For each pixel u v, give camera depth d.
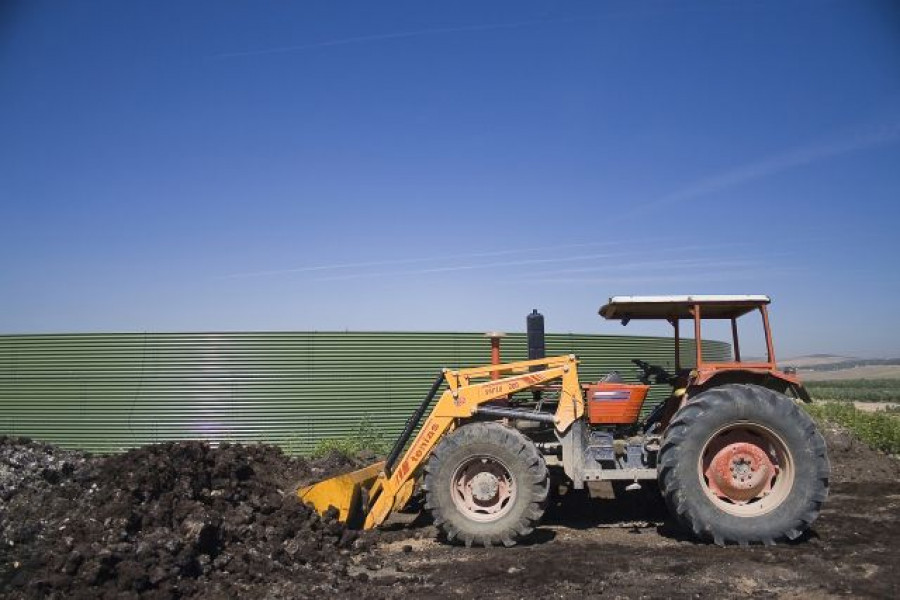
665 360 13.82
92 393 12.03
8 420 12.23
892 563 5.45
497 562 5.72
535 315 7.24
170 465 6.16
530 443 6.25
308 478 7.89
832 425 11.59
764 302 6.60
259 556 5.59
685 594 4.87
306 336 12.05
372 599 4.91
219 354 11.91
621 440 6.87
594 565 5.54
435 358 12.41
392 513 7.58
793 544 6.06
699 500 6.09
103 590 4.75
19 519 5.34
